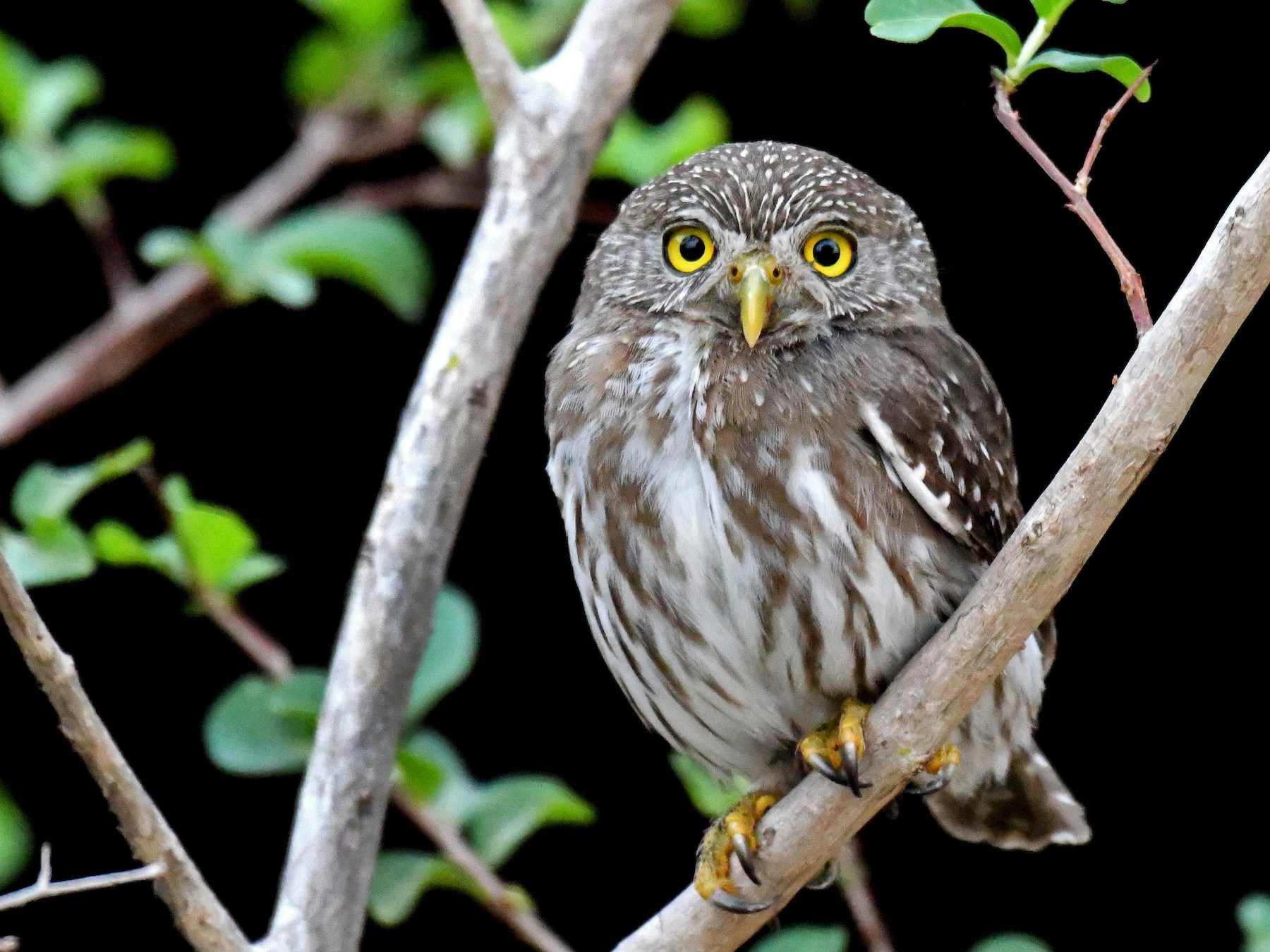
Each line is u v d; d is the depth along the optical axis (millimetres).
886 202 7738
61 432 11961
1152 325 5562
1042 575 5945
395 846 10562
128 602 11938
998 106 5641
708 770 8180
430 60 10953
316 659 12094
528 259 7457
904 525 7055
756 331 7098
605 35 7738
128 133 10219
